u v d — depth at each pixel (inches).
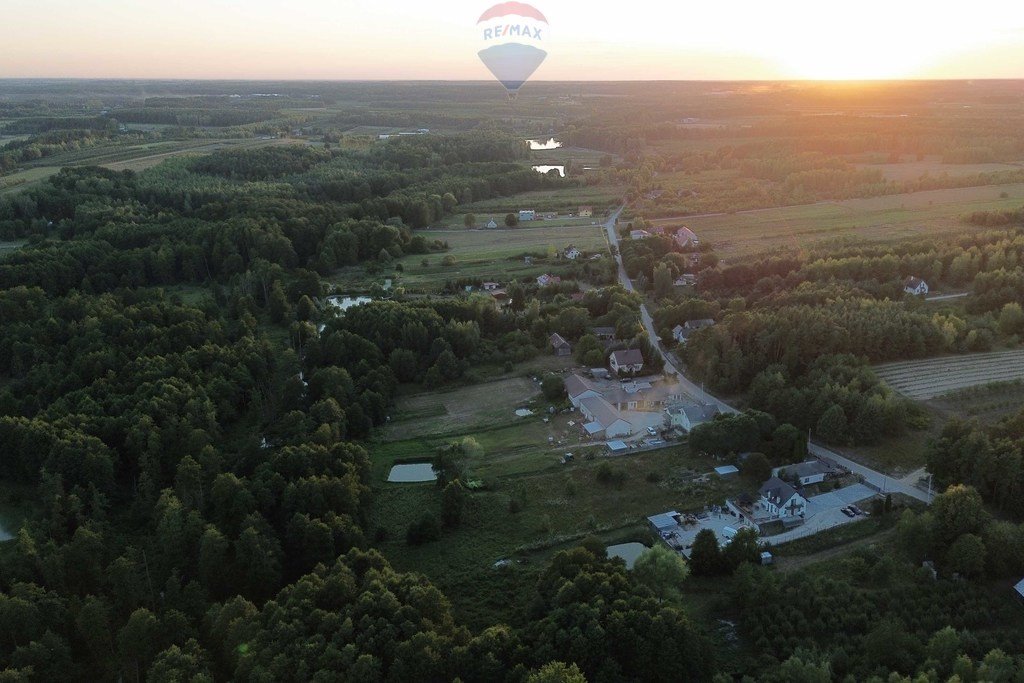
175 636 2726.4
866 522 3521.2
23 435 3937.0
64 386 4630.9
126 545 3380.9
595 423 4571.9
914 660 2566.4
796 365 4852.4
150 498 3693.4
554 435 4532.5
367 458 4015.8
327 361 5359.3
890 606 2874.0
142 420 4042.8
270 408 4827.8
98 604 2775.6
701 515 3666.3
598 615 2637.8
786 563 3265.3
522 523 3698.3
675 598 2945.4
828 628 2785.4
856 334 5022.1
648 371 5329.7
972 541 2989.7
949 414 4426.7
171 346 5251.0
